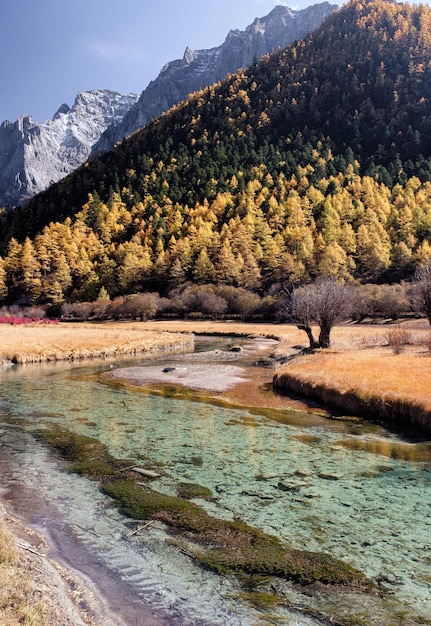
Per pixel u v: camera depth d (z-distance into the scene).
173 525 9.78
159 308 110.62
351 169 170.38
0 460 14.00
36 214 182.50
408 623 6.65
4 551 7.50
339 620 6.69
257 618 6.68
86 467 13.47
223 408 22.05
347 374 25.09
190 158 195.12
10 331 63.00
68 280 132.75
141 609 6.75
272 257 124.12
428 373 24.03
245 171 179.88
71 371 34.84
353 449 15.57
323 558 8.50
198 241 136.50
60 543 8.79
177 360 42.72
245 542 9.08
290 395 25.44
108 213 162.75
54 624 5.81
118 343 50.75
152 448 15.46
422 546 8.98
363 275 120.19
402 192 149.50
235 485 12.16
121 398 24.36
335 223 137.25
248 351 50.41
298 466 13.73
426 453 15.14
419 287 41.03
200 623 6.49
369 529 9.69
